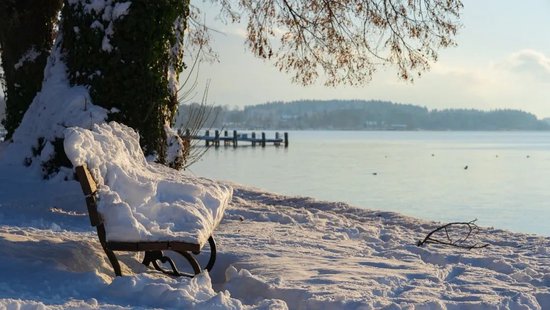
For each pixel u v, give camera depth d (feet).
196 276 16.84
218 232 26.66
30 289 15.79
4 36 40.52
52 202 30.89
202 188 19.61
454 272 21.93
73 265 18.45
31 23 40.52
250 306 15.37
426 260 25.22
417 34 48.37
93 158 16.60
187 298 15.26
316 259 22.00
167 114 35.01
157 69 33.73
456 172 122.72
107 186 16.88
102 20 33.22
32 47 40.50
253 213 33.09
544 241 30.83
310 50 51.13
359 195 80.84
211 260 20.95
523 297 17.53
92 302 14.98
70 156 15.92
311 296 16.58
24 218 26.43
